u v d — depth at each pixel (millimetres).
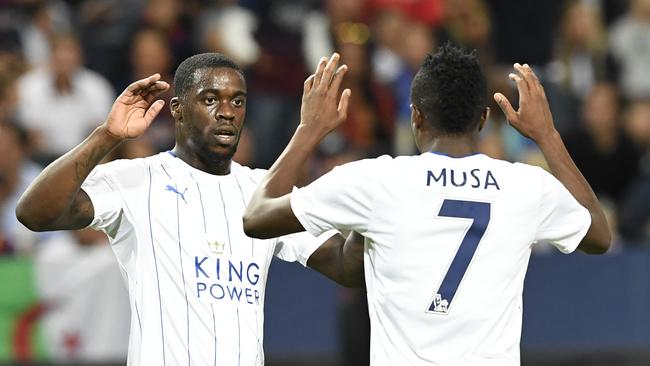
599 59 42406
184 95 17844
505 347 15242
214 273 17484
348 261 17156
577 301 31172
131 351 17297
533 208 15617
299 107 38188
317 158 35125
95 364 28922
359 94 37031
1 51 39469
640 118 37688
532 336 31062
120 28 39344
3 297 28828
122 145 31016
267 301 30391
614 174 36812
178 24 39125
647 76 42531
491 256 15367
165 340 17078
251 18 38750
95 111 37344
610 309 31250
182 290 17266
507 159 34875
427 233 15312
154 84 16359
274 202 15711
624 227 34219
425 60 16016
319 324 30469
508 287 15438
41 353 28828
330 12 39562
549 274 31156
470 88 15664
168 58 38156
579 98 39406
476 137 16031
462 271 15273
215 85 17641
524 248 15586
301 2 39844
